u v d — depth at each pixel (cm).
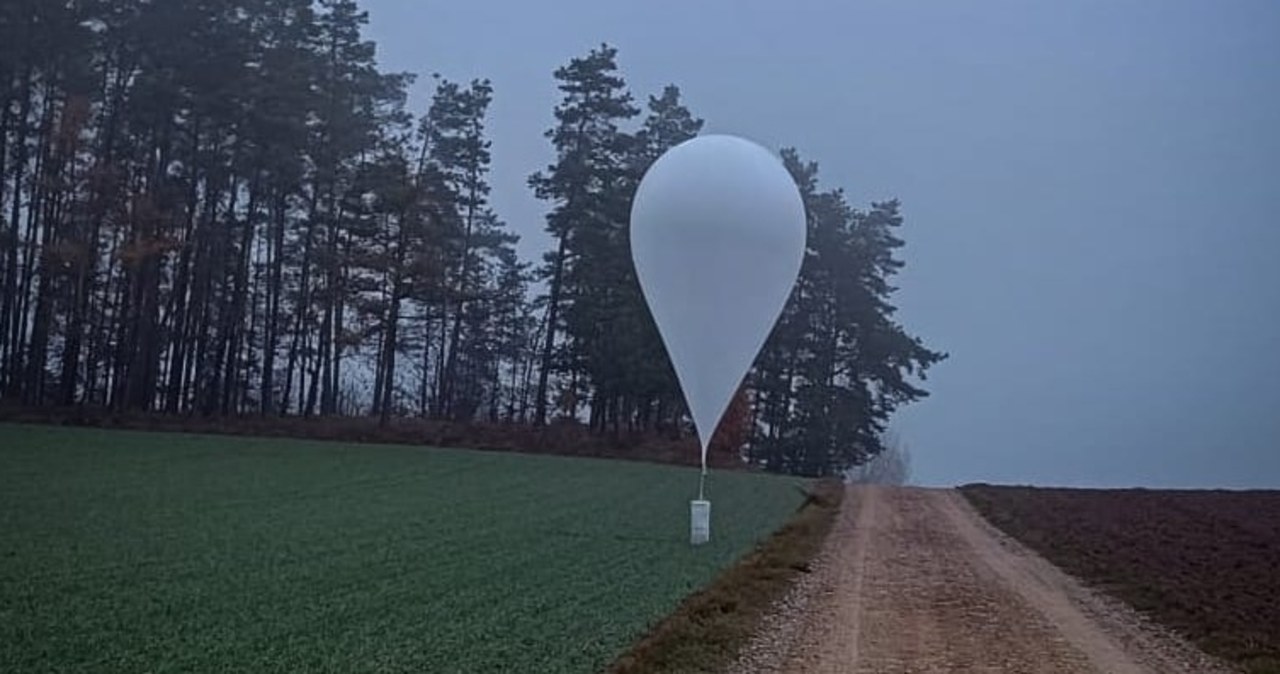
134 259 4816
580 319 5838
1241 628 1583
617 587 1753
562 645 1283
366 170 5462
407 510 2784
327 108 5384
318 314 5659
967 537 2869
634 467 4709
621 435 5881
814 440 6644
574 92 6000
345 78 5447
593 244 5862
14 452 3394
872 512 3450
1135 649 1452
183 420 4856
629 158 5988
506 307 7006
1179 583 2031
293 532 2242
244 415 5247
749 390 6588
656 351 5750
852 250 6894
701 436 2281
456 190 6062
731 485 4175
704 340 2173
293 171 5159
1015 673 1281
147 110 4834
